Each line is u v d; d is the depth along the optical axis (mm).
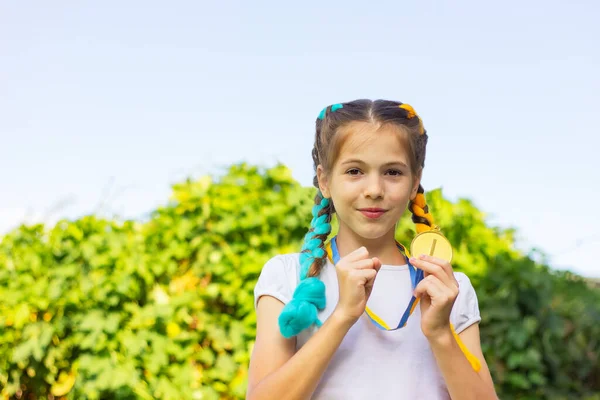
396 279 1694
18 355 3443
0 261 3797
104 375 3303
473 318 1726
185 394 3354
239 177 3869
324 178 1748
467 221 3738
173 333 3430
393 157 1579
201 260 3566
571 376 3574
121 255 3510
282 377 1456
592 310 3654
